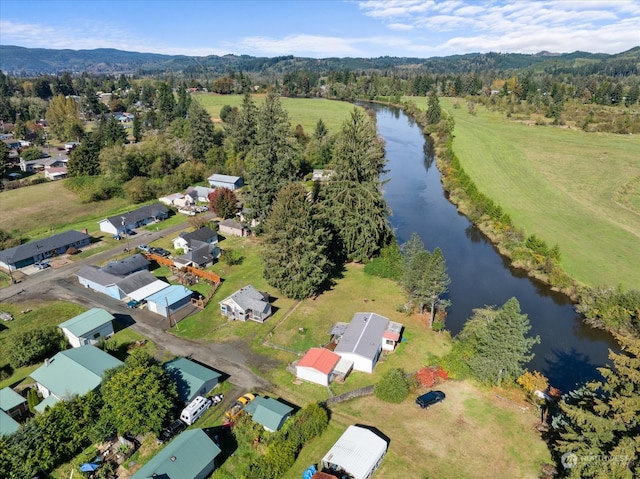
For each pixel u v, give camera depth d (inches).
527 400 1583.4
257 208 3070.9
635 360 1070.4
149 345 1924.2
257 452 1365.7
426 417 1513.3
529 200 3698.3
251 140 4670.3
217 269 2664.9
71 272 2628.0
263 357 1847.9
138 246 2952.8
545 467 1310.3
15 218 3462.1
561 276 2454.5
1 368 1771.7
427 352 1866.4
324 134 5182.1
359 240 2561.5
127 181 4170.8
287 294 2257.6
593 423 1097.4
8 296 2336.4
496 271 2687.0
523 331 1567.4
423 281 2005.4
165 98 7204.7
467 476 1290.6
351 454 1285.7
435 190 4261.8
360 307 2237.9
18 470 1221.1
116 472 1286.9
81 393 1497.3
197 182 4448.8
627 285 2369.6
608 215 3358.8
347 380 1705.2
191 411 1464.1
